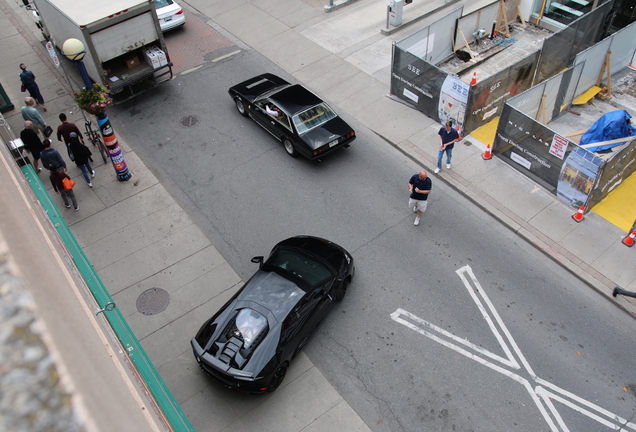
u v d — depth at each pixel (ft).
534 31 59.82
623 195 38.88
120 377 4.80
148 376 21.16
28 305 2.88
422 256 35.68
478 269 34.76
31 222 4.74
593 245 35.58
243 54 57.41
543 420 27.09
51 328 3.01
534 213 38.11
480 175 41.50
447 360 29.76
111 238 37.63
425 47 52.08
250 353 26.37
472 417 27.32
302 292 28.99
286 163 43.52
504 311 32.22
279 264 31.01
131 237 37.68
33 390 2.55
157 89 52.65
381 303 32.83
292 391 28.53
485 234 37.17
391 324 31.65
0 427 2.34
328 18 62.75
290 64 55.57
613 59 49.65
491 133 45.57
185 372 29.48
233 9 65.62
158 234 37.86
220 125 47.83
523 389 28.37
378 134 46.24
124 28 46.98
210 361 26.32
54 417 2.50
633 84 51.42
